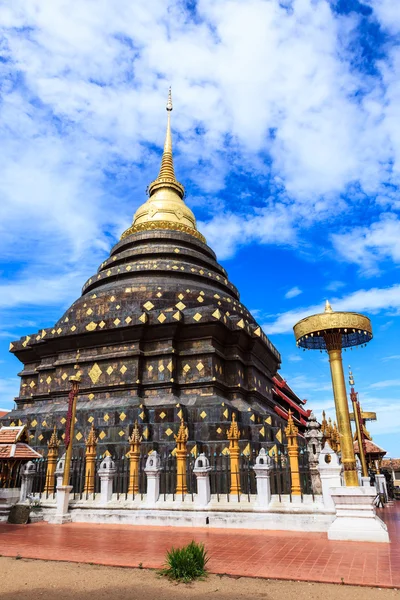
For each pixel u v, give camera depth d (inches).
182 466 786.2
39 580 393.1
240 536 612.1
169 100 2075.5
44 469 921.5
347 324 660.7
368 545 536.1
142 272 1418.6
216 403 1056.8
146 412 1064.8
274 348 1487.5
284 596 339.6
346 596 338.0
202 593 350.9
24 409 1262.3
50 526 744.3
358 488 593.3
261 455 722.8
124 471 843.4
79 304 1379.2
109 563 454.0
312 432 758.5
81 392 1200.8
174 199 1785.2
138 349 1185.4
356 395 1197.7
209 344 1182.3
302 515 664.4
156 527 716.0
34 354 1395.2
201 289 1381.6
